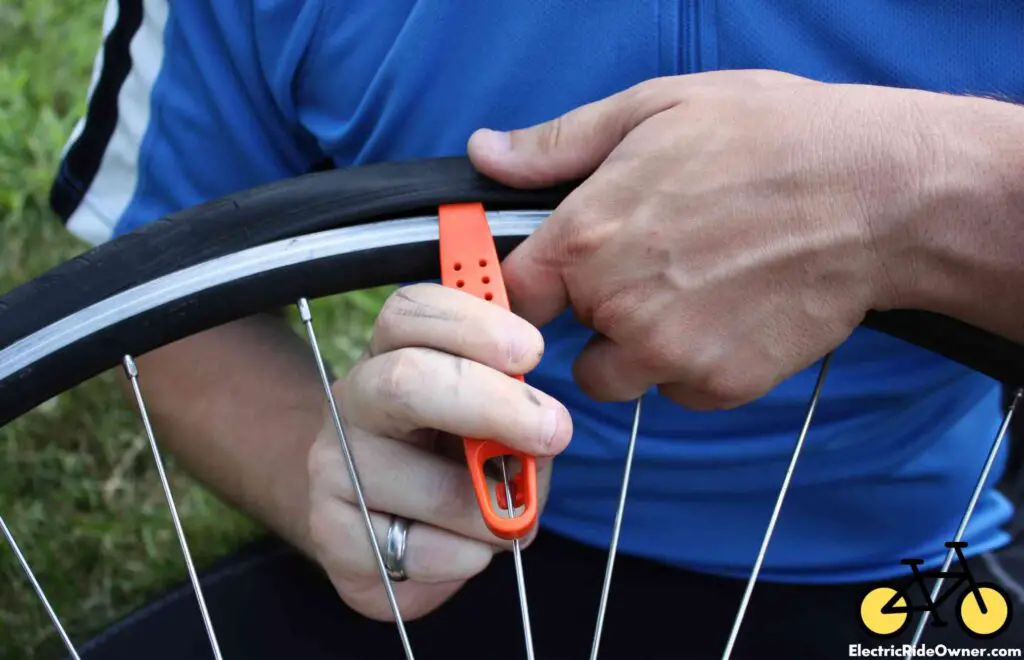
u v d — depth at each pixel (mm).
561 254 574
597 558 843
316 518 628
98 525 1301
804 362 578
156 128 778
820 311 557
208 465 808
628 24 637
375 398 551
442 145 711
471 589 836
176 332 601
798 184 534
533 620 818
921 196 526
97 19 1961
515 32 653
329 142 754
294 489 766
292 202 602
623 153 562
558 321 723
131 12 764
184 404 793
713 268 547
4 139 1697
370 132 739
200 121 770
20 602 1232
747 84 577
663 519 800
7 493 1327
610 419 750
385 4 680
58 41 1921
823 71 641
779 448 739
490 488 592
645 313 562
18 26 1940
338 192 603
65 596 1245
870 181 530
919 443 765
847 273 546
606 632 808
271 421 789
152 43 764
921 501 799
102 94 781
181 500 1345
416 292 557
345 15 693
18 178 1633
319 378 812
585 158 589
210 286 590
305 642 815
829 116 538
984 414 805
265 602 833
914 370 718
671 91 576
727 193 539
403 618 691
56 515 1317
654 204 550
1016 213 521
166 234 602
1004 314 559
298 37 706
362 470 593
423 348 543
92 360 597
